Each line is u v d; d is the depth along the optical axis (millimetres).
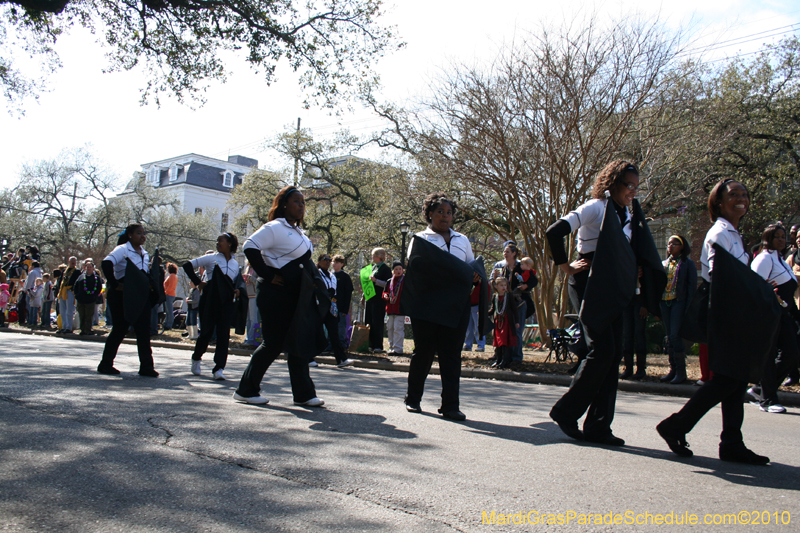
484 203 14453
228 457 3240
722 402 3527
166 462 3109
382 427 4188
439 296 4598
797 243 7445
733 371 3334
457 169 13242
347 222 30766
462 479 2951
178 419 4184
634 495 2764
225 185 64312
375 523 2354
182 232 45125
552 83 12383
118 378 6336
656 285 3779
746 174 19156
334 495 2674
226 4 14180
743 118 14914
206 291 6930
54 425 3842
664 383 7629
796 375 7234
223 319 6902
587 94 12430
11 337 13109
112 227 43406
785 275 5836
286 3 14953
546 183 12977
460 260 4668
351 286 11125
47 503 2479
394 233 22594
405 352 11328
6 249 38406
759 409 6051
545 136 12297
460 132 13211
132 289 6484
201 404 4852
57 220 43375
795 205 19797
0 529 2191
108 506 2465
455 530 2305
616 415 5344
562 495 2738
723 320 3369
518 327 9469
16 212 42156
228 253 7266
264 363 5027
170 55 15352
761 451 3889
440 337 4777
